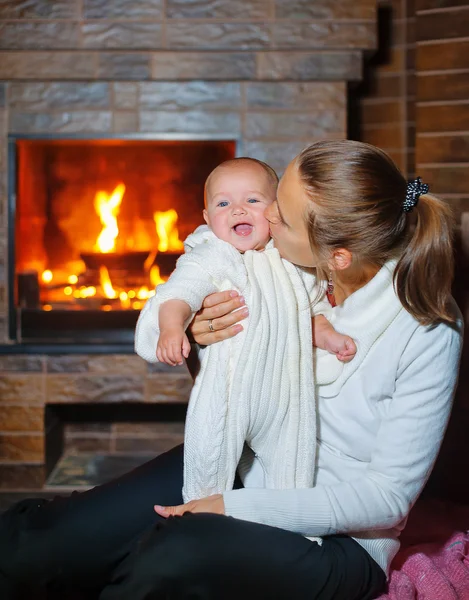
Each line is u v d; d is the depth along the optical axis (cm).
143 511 130
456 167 251
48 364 258
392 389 122
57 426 281
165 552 112
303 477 126
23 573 123
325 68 254
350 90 298
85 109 256
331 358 127
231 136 257
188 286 126
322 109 257
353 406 125
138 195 277
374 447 123
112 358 259
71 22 249
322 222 117
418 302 118
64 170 275
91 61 252
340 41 251
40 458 257
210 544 112
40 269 275
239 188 133
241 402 123
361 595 122
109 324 261
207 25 250
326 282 135
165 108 256
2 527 126
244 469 137
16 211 257
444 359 120
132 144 267
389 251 122
